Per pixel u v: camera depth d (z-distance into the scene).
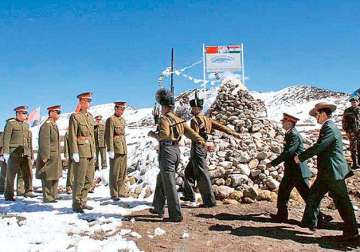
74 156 8.16
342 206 6.40
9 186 9.83
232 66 16.19
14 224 7.26
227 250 5.93
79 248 5.86
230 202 8.88
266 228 7.05
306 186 7.30
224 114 13.98
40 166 9.50
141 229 6.91
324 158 6.44
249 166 10.21
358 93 11.74
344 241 6.37
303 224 6.66
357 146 11.55
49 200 9.40
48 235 6.55
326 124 6.44
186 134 7.53
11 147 9.93
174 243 6.21
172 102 7.51
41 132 9.48
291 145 7.30
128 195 9.99
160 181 7.72
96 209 8.45
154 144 13.30
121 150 9.66
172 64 15.15
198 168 8.55
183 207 8.59
